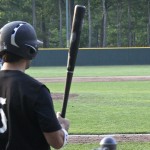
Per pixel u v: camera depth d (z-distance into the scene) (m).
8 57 7.99
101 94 44.16
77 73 74.12
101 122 28.28
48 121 7.47
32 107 7.48
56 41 179.62
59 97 41.56
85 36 180.88
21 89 7.57
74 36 8.09
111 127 26.41
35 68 89.19
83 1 163.62
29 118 7.53
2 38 7.97
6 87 7.68
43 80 61.81
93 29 179.62
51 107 7.59
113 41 184.12
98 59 95.69
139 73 72.88
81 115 31.17
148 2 166.00
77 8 7.96
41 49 94.19
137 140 22.73
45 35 169.88
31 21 159.50
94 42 182.50
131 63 96.12
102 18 171.62
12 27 7.97
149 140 22.77
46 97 7.58
